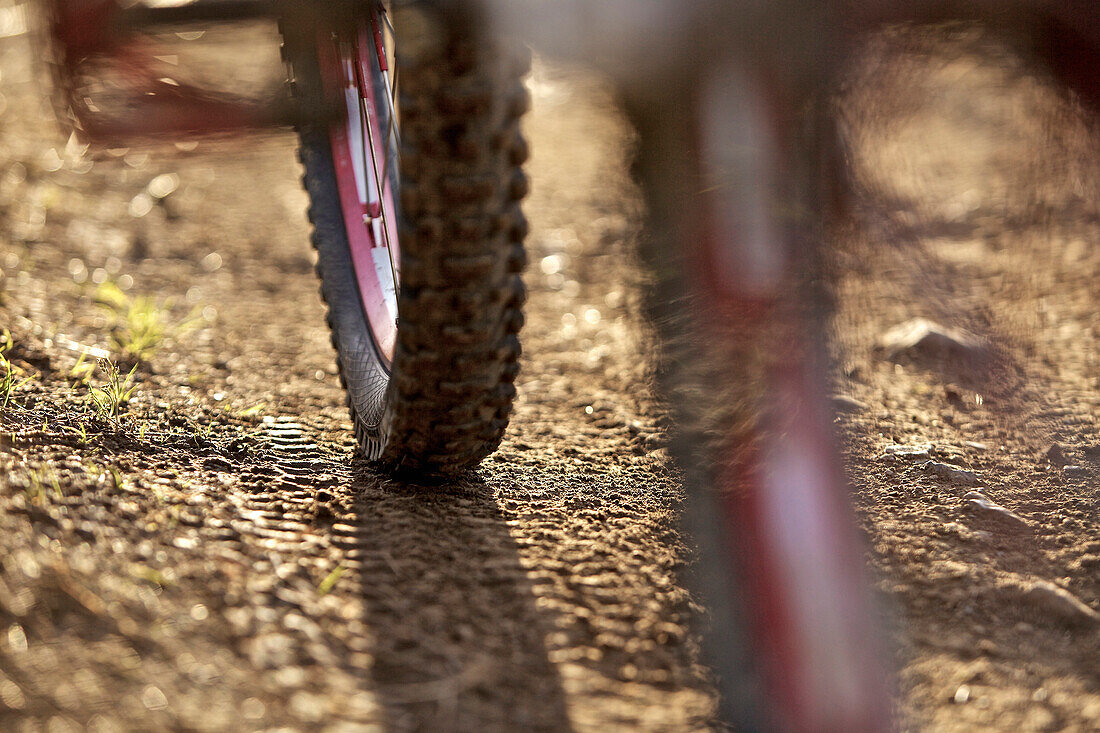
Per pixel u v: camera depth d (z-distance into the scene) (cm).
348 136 337
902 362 400
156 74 198
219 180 687
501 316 230
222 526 243
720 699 196
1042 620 237
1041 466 321
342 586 224
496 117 204
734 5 151
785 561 176
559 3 161
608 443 351
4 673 180
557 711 194
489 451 269
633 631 222
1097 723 201
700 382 175
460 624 217
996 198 566
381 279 328
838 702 173
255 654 195
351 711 185
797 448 176
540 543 258
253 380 380
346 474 290
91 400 315
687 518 249
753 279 169
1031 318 437
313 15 242
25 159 643
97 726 171
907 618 234
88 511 237
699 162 164
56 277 475
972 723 200
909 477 306
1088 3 140
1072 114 168
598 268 574
